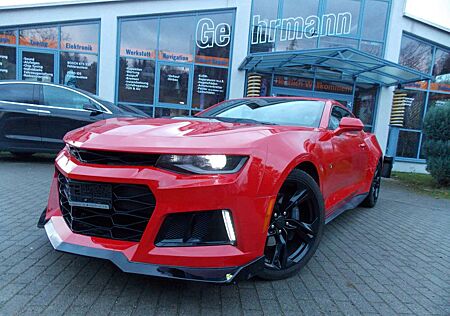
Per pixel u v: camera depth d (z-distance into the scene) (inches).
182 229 75.8
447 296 95.2
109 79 383.9
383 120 424.2
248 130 89.0
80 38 380.5
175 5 384.5
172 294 85.5
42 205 156.6
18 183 199.9
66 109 258.7
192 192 73.6
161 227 74.9
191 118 123.0
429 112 323.3
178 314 77.3
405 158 437.4
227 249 75.5
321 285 96.6
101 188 79.7
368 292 94.5
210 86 399.9
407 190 296.0
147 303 80.9
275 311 81.4
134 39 385.4
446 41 429.7
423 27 422.0
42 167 258.7
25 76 380.5
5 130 247.6
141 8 379.2
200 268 73.1
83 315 74.7
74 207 84.0
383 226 165.0
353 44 411.5
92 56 384.5
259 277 93.0
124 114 275.4
